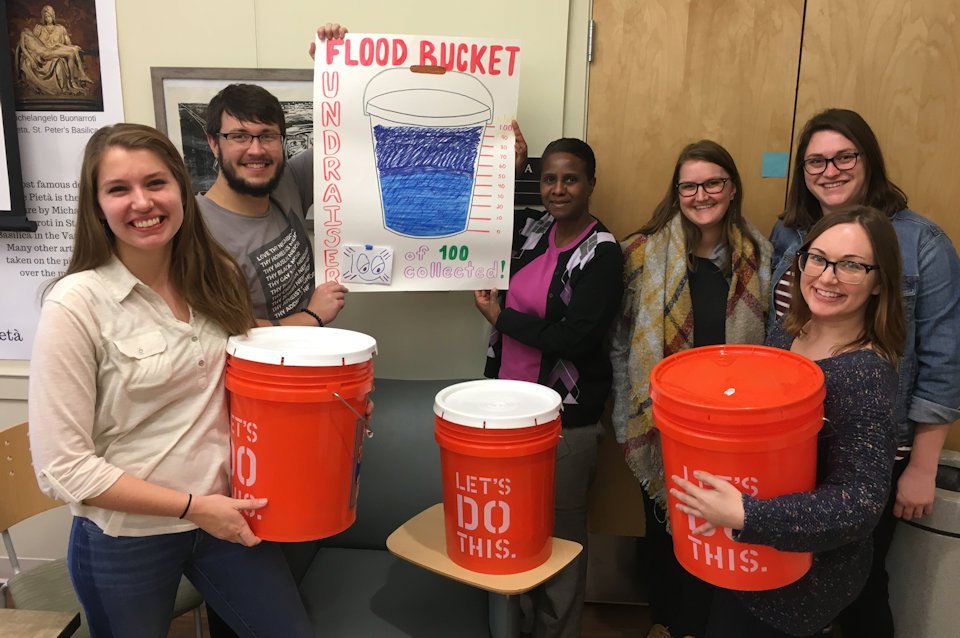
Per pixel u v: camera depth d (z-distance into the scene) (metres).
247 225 1.66
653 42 1.98
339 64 1.73
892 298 1.14
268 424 1.17
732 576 1.12
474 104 1.76
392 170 1.78
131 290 1.16
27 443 1.70
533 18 1.97
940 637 1.72
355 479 1.28
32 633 1.12
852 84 1.97
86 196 1.12
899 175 2.00
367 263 1.81
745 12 1.95
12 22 2.00
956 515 1.65
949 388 1.55
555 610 1.81
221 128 1.57
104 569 1.19
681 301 1.74
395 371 2.19
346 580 1.67
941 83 1.94
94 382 1.13
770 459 1.04
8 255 2.15
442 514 1.58
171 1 1.99
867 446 1.08
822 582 1.18
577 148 1.73
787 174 2.03
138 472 1.17
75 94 2.04
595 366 1.82
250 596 1.33
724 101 2.00
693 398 1.09
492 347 1.96
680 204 1.75
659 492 1.80
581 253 1.74
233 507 1.20
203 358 1.23
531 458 1.28
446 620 1.51
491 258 1.83
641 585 2.24
